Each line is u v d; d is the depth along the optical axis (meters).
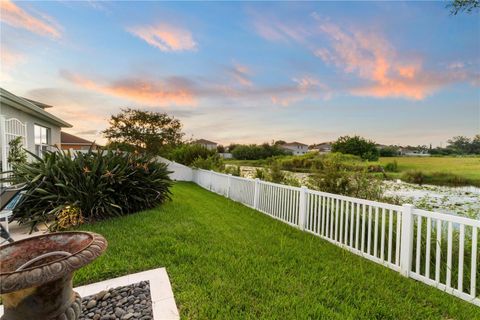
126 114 18.64
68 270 1.46
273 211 6.16
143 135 18.41
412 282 2.99
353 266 3.37
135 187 6.00
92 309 2.34
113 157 6.12
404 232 3.20
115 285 2.76
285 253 3.72
